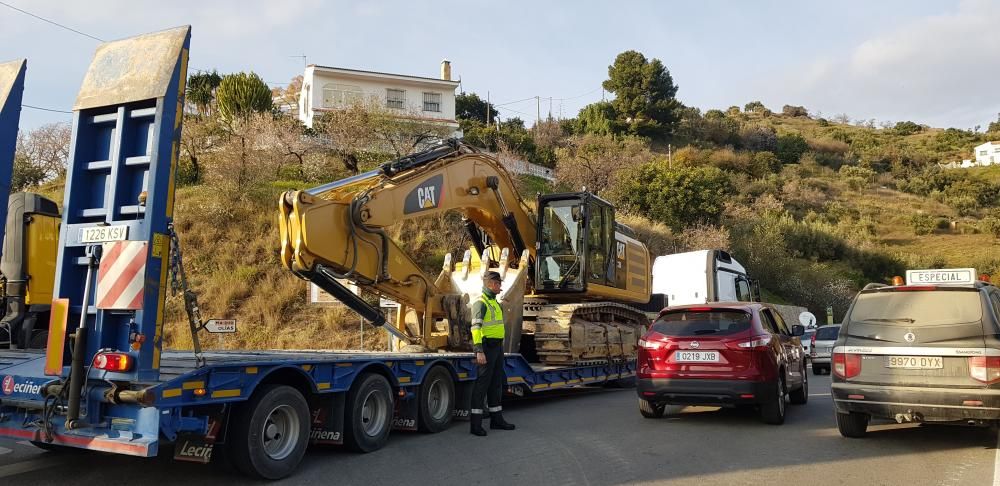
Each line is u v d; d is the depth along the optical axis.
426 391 8.80
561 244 12.84
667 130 78.12
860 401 7.59
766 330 9.59
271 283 19.17
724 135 80.19
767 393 9.05
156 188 5.65
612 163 40.59
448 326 10.24
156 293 5.61
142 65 6.00
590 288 12.77
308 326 17.86
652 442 8.18
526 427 9.36
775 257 38.62
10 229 9.70
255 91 31.39
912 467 6.71
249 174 24.06
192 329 5.84
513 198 12.28
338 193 8.60
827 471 6.59
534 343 12.35
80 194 6.11
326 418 7.28
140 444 5.27
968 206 69.25
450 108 42.31
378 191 8.80
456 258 18.64
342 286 8.79
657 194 36.75
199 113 33.06
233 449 6.08
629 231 16.25
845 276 44.41
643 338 9.87
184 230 21.19
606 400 12.70
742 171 66.44
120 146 5.91
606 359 13.45
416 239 22.00
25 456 7.33
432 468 6.84
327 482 6.29
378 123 29.16
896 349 7.50
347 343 17.27
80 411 5.57
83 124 6.17
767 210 51.56
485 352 8.89
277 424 6.54
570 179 39.00
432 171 9.89
